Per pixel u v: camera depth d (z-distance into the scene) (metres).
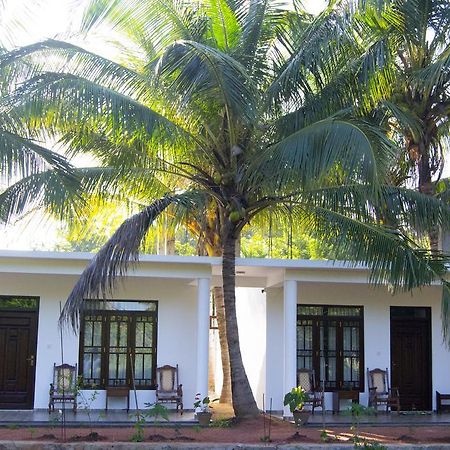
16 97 10.83
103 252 11.24
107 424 13.41
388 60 11.78
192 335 16.95
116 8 11.97
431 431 12.84
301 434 11.73
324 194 12.30
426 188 15.59
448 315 11.49
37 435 11.33
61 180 10.69
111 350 16.67
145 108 11.42
